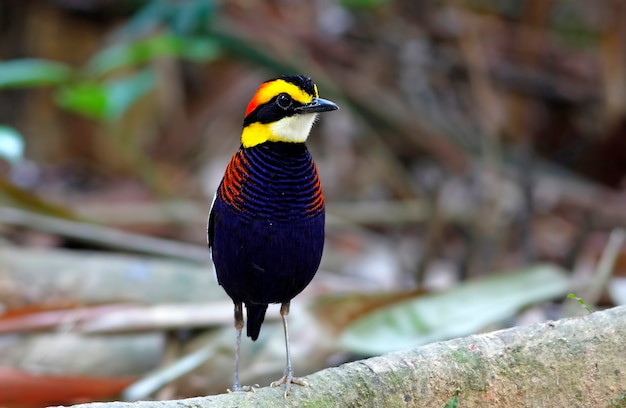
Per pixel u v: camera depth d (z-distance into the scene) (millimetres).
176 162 19203
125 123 18484
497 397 6215
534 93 18688
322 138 20328
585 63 19141
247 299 7215
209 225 7129
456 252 16422
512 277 10734
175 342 10383
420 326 9797
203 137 19328
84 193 17938
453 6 16969
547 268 10938
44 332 10258
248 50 15297
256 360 9867
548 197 17422
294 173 6688
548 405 6215
